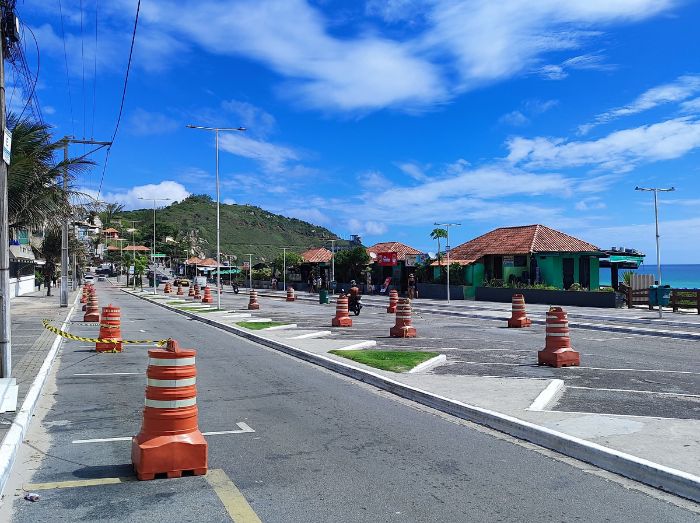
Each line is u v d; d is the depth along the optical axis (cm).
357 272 6153
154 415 636
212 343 1917
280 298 5366
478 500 564
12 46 1157
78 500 561
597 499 567
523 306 2397
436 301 4331
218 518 520
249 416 905
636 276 3641
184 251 13888
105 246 14525
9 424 795
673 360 1471
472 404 921
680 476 581
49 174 2152
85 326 2433
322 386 1163
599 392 1058
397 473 641
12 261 4828
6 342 1090
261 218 18838
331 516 525
